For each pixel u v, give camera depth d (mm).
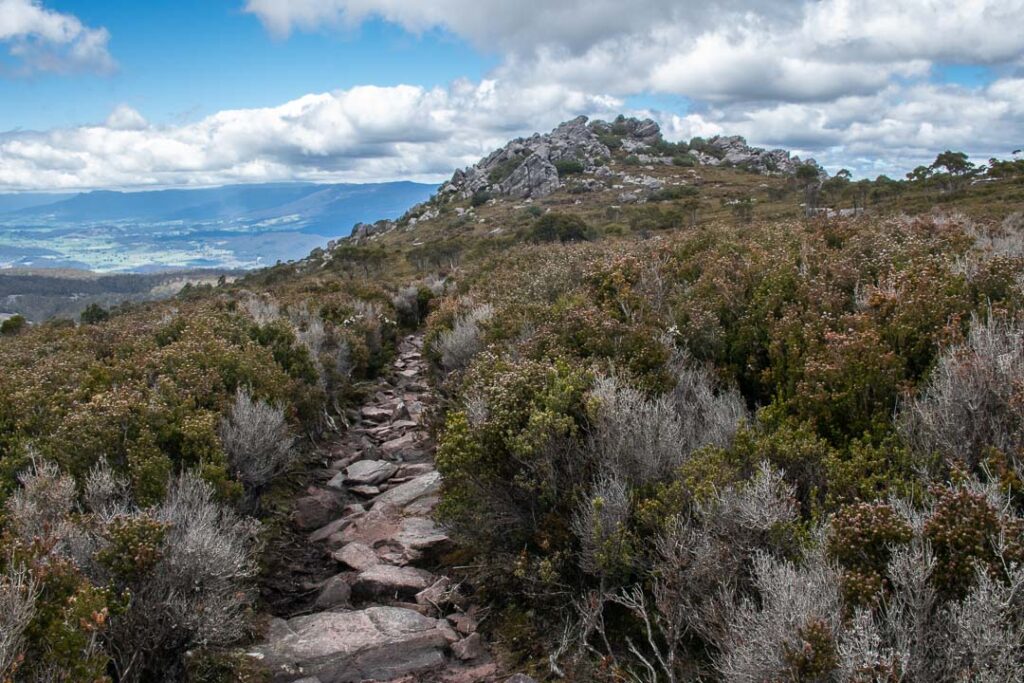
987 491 3520
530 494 5371
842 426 5391
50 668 3287
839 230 12961
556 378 5969
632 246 17297
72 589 3801
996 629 2670
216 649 4609
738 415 5863
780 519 3891
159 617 4223
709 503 4043
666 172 175500
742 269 9852
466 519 5582
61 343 13789
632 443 5078
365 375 15445
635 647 4223
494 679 4395
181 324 13500
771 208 98938
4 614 3256
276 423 7430
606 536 4562
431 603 5512
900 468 4422
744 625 3229
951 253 8812
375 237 159750
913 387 5195
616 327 7938
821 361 5844
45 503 5000
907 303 6203
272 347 11562
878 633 2891
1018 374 4293
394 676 4551
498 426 5512
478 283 21812
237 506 6582
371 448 9938
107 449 6000
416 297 24188
